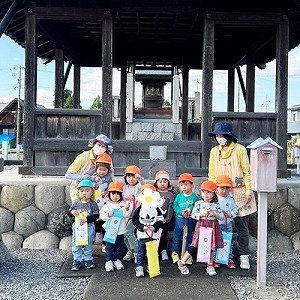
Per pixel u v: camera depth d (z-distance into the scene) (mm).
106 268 4000
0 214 5086
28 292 3479
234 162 4219
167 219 4316
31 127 5719
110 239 3996
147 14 6574
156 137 11547
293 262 4527
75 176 4348
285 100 5750
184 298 3330
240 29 7297
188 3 5738
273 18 5734
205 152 5738
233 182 4211
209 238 3928
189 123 9953
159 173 4445
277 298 3385
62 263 4383
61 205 5137
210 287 3590
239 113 5777
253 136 5805
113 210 4055
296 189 5227
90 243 4102
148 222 3877
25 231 5090
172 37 8250
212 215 3947
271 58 8578
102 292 3438
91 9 5691
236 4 5734
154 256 3854
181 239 4402
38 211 5117
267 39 6848
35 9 5645
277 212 5176
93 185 4160
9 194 5121
